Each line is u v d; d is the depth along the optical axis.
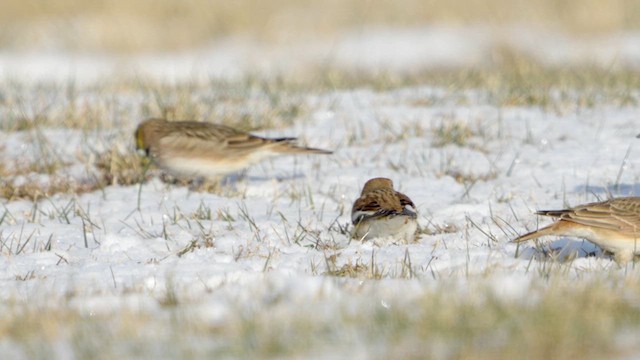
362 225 11.61
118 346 7.34
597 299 7.89
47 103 20.41
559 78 22.36
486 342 7.11
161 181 15.12
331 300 8.41
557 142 16.95
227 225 12.60
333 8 37.03
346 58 32.59
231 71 31.00
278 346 7.09
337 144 17.31
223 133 14.50
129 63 32.19
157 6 36.28
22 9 36.31
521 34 32.69
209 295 8.89
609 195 13.61
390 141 17.25
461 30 34.09
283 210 13.44
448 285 8.59
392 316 7.64
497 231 11.88
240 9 36.56
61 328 7.88
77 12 35.94
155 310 8.46
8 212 13.59
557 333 7.05
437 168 15.64
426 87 22.30
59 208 13.87
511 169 15.32
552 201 13.49
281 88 22.28
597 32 32.81
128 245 11.49
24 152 16.75
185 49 33.81
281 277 9.32
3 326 7.92
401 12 36.16
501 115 18.92
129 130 17.98
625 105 19.53
